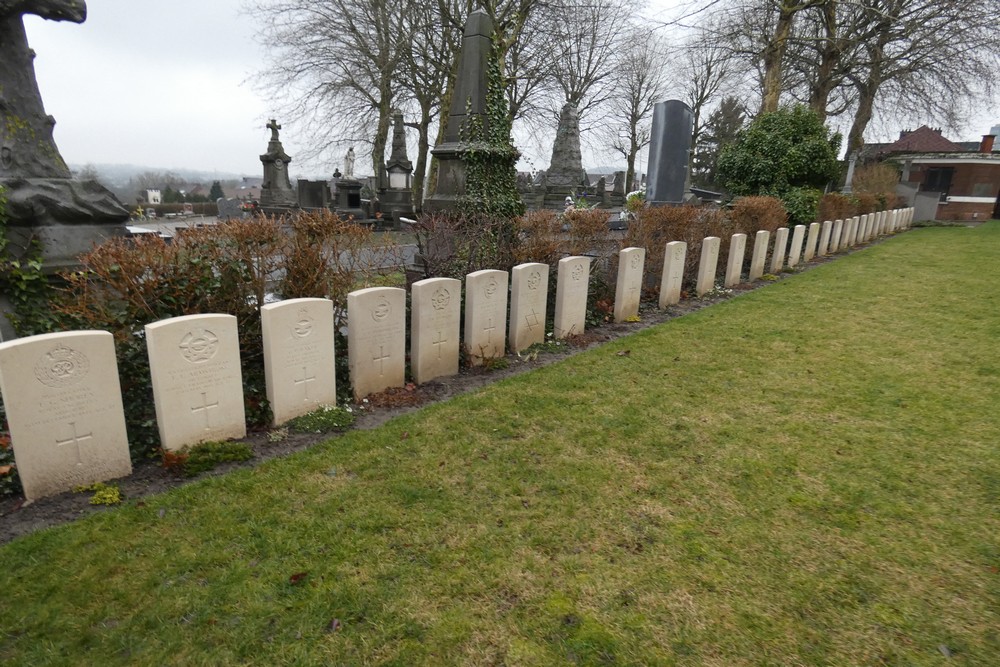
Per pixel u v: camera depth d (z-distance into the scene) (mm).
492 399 4836
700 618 2467
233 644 2273
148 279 3945
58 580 2580
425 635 2346
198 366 3639
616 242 8633
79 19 5473
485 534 3002
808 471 3742
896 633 2406
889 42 22484
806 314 8227
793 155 14414
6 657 2182
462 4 20328
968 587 2688
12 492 3227
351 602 2510
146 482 3432
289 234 4980
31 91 5398
